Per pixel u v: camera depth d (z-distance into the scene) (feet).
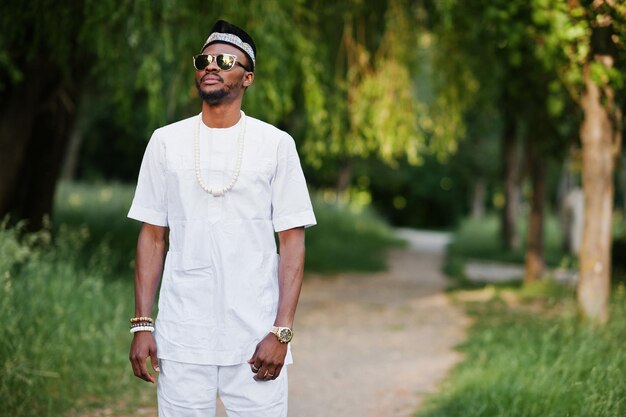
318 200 86.17
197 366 8.92
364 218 86.69
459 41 38.09
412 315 32.78
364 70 36.60
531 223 42.37
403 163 126.11
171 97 25.66
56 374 16.40
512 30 23.85
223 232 8.96
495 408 16.02
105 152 105.29
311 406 18.19
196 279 8.96
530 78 33.40
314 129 35.58
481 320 29.91
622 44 21.97
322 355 24.38
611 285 35.40
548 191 134.82
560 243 78.79
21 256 21.17
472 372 19.26
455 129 41.37
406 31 37.09
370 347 25.85
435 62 41.32
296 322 30.53
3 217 29.86
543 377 16.62
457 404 17.08
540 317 29.43
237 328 8.92
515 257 67.36
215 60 8.98
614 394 14.73
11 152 29.55
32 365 16.42
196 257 8.97
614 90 24.40
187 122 9.26
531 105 38.34
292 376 21.36
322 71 31.30
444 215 166.81
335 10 37.04
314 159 36.06
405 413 17.47
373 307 35.04
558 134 38.68
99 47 24.13
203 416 9.02
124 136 90.22
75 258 27.73
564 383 16.08
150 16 23.36
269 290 9.12
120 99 26.37
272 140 9.14
